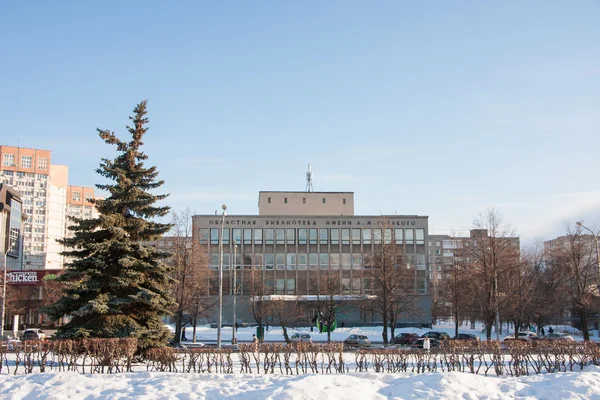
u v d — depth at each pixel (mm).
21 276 71688
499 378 18828
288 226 82375
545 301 56656
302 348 23375
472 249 47281
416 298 71125
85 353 22469
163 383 17312
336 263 81625
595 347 24469
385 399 15477
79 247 29969
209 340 56156
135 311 29656
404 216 81875
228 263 80688
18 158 162250
